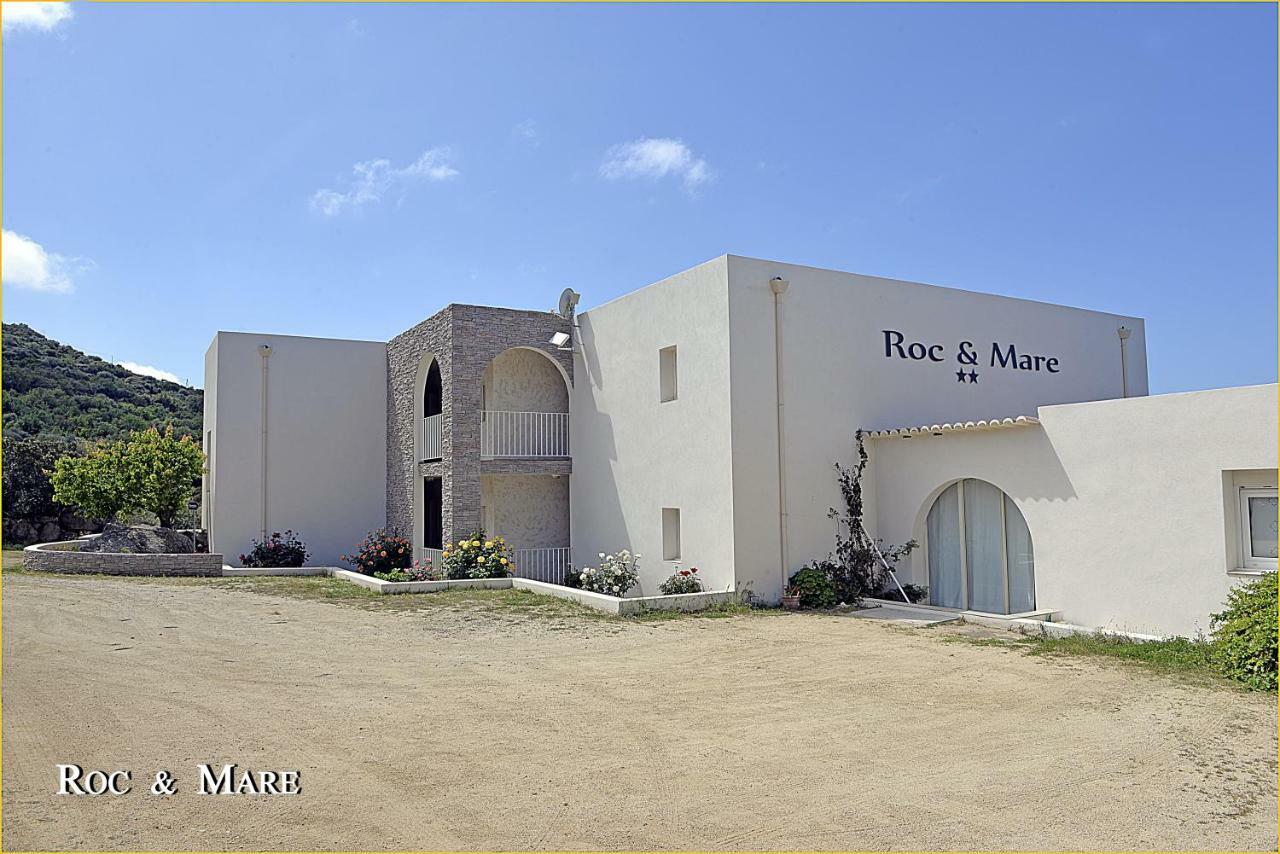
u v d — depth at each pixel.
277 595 14.05
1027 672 8.88
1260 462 9.82
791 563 13.91
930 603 14.35
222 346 19.47
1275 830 5.00
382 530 20.61
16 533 26.86
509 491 18.39
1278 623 7.94
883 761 6.21
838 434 14.64
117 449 20.09
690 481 14.43
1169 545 10.65
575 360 18.17
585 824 5.11
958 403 16.16
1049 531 12.05
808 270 14.59
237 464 19.44
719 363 13.82
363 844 4.80
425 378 19.11
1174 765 6.06
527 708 7.61
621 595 15.29
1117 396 18.84
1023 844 4.85
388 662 9.44
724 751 6.45
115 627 10.98
